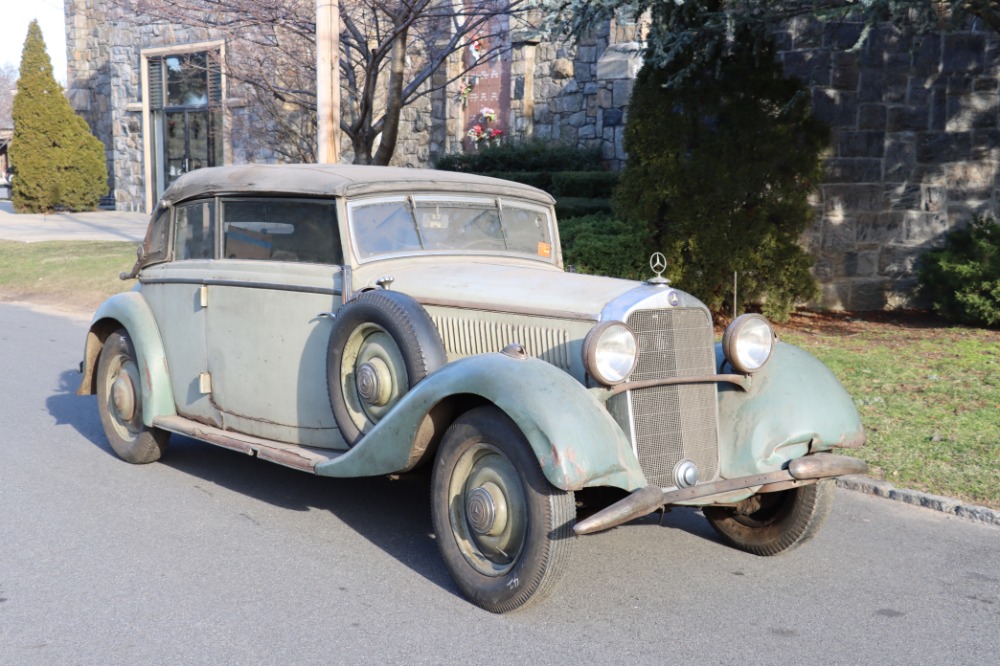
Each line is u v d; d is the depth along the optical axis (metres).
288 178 5.21
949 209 12.29
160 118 27.61
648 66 10.68
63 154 28.73
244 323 5.39
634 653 3.68
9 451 6.58
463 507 4.18
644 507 3.77
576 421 3.77
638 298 4.21
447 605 4.11
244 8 12.41
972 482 5.77
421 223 5.24
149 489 5.76
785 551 4.76
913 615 4.11
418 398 4.15
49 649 3.63
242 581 4.34
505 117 19.09
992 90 12.10
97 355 6.52
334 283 4.93
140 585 4.27
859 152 12.24
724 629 3.93
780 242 10.93
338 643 3.72
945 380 8.26
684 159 10.81
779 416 4.48
